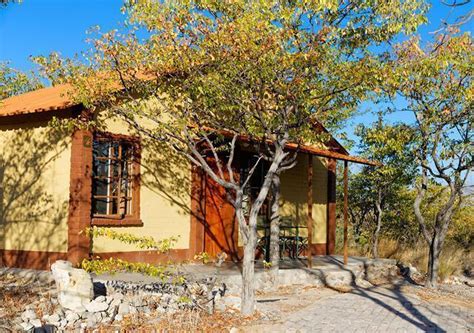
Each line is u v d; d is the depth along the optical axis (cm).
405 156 1320
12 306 784
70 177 998
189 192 1227
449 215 1313
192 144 945
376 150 1423
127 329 748
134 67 928
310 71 885
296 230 1465
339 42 909
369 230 1859
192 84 923
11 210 1094
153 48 909
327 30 862
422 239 1759
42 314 765
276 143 927
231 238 1329
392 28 872
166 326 771
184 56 906
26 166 1078
